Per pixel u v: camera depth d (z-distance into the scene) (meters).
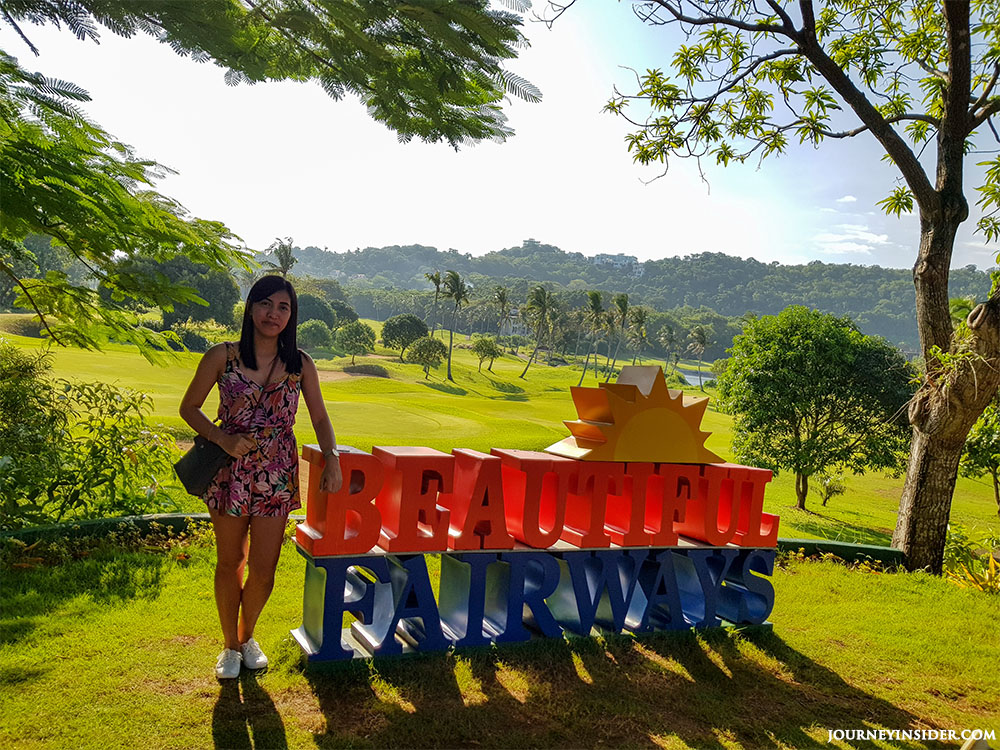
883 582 6.98
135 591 4.77
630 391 4.86
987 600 6.73
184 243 5.33
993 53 8.35
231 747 3.05
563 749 3.34
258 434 3.52
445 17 2.86
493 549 4.25
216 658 3.86
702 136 8.64
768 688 4.26
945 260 7.99
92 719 3.15
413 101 3.60
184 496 8.09
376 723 3.39
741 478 4.95
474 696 3.75
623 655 4.47
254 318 3.51
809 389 18.16
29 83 3.12
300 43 3.25
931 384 8.00
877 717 4.04
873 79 9.23
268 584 3.68
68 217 3.85
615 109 8.62
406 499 4.00
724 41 8.66
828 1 9.13
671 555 4.85
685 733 3.62
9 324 41.06
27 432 6.14
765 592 5.13
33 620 4.11
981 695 4.50
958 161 7.96
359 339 79.12
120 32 2.74
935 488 8.02
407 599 4.11
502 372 98.44
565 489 4.46
